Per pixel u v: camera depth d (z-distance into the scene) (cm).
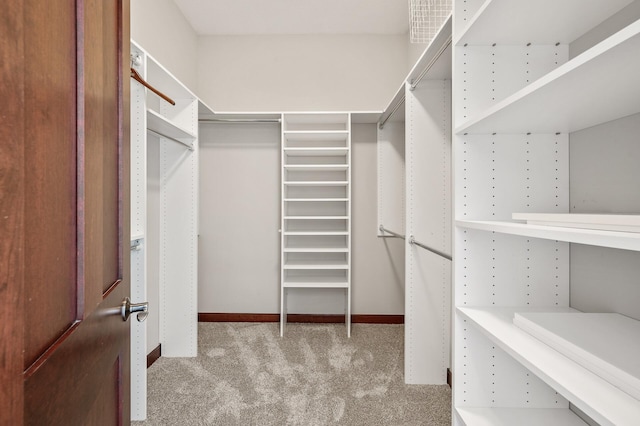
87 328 56
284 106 301
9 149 34
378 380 200
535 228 72
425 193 197
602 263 100
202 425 159
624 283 93
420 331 197
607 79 67
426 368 197
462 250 113
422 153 198
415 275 197
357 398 181
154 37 223
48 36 43
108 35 68
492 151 113
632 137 89
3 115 33
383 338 265
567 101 80
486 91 113
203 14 269
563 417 107
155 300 229
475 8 113
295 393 186
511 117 94
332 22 282
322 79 301
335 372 209
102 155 63
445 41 147
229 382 198
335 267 267
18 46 35
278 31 296
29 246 39
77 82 52
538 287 114
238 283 305
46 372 42
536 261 114
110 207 70
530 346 82
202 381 199
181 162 235
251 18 275
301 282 276
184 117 234
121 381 78
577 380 66
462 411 110
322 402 177
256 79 301
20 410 36
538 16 94
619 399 60
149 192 222
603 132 98
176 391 188
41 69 41
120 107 76
